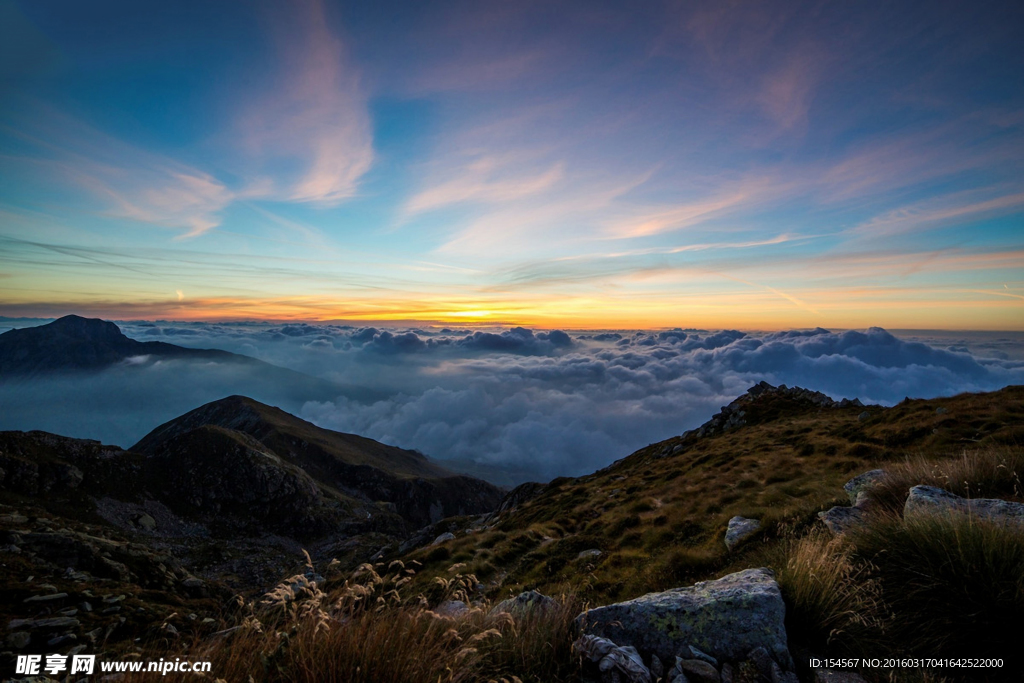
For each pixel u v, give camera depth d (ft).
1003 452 33.73
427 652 15.48
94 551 113.29
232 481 411.54
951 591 17.22
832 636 17.51
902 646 16.70
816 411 148.25
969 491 30.12
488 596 49.70
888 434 73.56
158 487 377.71
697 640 17.51
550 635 18.17
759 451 96.37
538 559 56.85
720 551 37.83
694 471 96.58
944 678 15.01
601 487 115.75
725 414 174.29
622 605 19.52
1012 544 17.72
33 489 299.17
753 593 18.37
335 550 336.90
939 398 84.17
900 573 19.42
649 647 18.01
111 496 338.54
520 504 156.25
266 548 348.18
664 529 54.39
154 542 312.71
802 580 19.58
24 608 60.85
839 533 25.61
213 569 291.79
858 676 15.62
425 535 149.07
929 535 19.74
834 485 52.65
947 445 57.52
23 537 105.40
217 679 13.01
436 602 30.58
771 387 189.06
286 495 422.82
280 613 15.55
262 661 14.24
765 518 39.70
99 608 65.31
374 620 16.33
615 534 60.49
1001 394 73.41
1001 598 15.99
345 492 581.53
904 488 34.06
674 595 19.83
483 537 73.82
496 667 16.74
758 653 16.38
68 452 351.87
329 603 16.14
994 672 15.02
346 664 14.53
